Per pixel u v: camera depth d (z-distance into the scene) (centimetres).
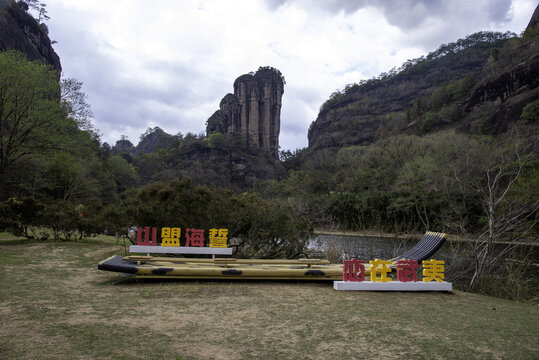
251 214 963
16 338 303
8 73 1636
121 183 6134
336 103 14775
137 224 940
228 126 12456
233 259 714
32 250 975
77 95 2036
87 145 2188
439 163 3362
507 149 2088
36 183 3219
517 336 367
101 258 880
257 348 302
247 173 10000
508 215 895
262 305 459
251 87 12794
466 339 350
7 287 511
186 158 10356
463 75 11575
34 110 1695
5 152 1708
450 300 553
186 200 951
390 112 12075
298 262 730
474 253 882
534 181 1667
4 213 1175
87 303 440
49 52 6462
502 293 803
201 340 317
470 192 1678
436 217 2644
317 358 284
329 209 3522
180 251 759
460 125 6762
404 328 379
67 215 1276
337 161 5894
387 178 4272
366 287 591
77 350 280
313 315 418
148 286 561
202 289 546
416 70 13488
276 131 12950
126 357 270
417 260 662
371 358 288
